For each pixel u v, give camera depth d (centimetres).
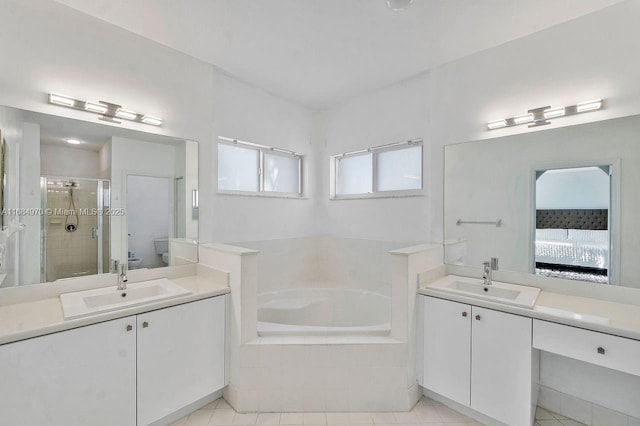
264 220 309
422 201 271
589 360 141
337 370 188
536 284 201
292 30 205
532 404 162
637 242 167
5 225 161
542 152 199
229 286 201
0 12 160
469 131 234
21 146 166
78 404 140
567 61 189
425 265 216
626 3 169
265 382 188
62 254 179
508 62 214
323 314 306
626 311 156
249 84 293
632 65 168
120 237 203
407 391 190
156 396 165
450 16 188
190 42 219
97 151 194
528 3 174
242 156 305
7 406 122
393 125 293
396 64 251
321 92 313
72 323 137
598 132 179
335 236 349
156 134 220
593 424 175
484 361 172
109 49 197
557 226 193
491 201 221
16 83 165
